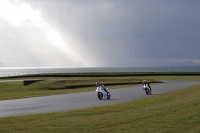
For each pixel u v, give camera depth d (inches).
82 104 964.0
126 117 617.0
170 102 891.4
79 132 475.2
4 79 2883.9
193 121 562.6
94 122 561.3
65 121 576.7
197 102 861.8
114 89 1704.0
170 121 563.8
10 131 485.7
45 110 813.9
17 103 1022.4
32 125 537.0
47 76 3289.9
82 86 2057.1
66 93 1487.5
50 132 476.7
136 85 2145.7
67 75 3294.8
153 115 638.5
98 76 3334.2
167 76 3545.8
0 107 898.1
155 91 1503.4
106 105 898.7
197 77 3341.5
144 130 485.7
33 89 1827.0
